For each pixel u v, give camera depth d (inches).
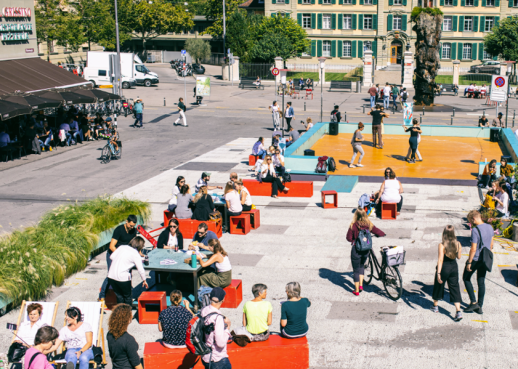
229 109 1646.2
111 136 989.8
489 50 2492.6
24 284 403.5
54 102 1010.1
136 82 2160.4
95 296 427.5
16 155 1015.0
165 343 316.5
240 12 2731.3
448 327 366.9
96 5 2591.0
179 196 581.0
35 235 472.4
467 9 2790.4
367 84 2314.2
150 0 3265.3
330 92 2169.0
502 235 542.0
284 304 321.4
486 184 737.6
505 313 386.0
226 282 398.9
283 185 721.6
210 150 1061.8
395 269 407.2
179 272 401.7
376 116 1010.1
